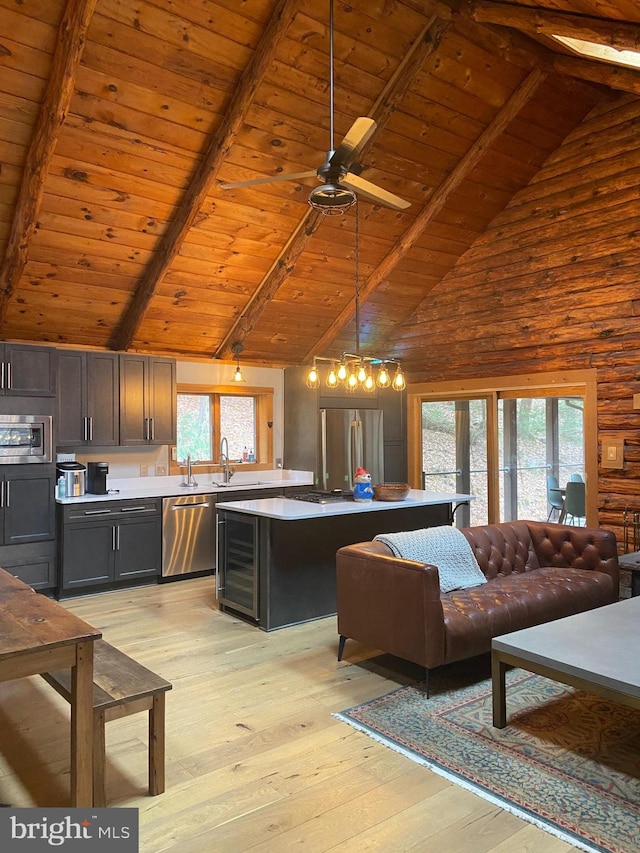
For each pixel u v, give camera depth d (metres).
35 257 4.75
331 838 2.17
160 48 3.79
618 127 5.34
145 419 5.93
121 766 2.64
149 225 4.89
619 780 2.53
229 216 5.04
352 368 5.14
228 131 4.27
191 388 6.57
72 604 5.08
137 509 5.59
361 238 5.77
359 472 5.08
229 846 2.13
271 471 7.27
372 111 4.64
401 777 2.55
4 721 3.07
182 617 4.74
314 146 4.73
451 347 6.80
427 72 4.51
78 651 2.14
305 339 7.03
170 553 5.79
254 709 3.17
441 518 5.59
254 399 7.35
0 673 2.00
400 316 7.20
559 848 2.12
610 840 2.15
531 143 5.55
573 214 5.66
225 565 4.87
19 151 4.02
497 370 6.35
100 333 5.80
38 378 5.10
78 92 3.85
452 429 6.95
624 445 5.32
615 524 5.37
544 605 3.82
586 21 3.40
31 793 2.44
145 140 4.26
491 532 4.55
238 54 3.99
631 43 3.25
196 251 5.25
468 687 3.47
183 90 4.07
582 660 2.66
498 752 2.75
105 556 5.40
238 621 4.65
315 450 6.88
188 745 2.81
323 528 4.77
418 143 5.04
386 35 4.19
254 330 6.51
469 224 6.20
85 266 5.00
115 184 4.47
